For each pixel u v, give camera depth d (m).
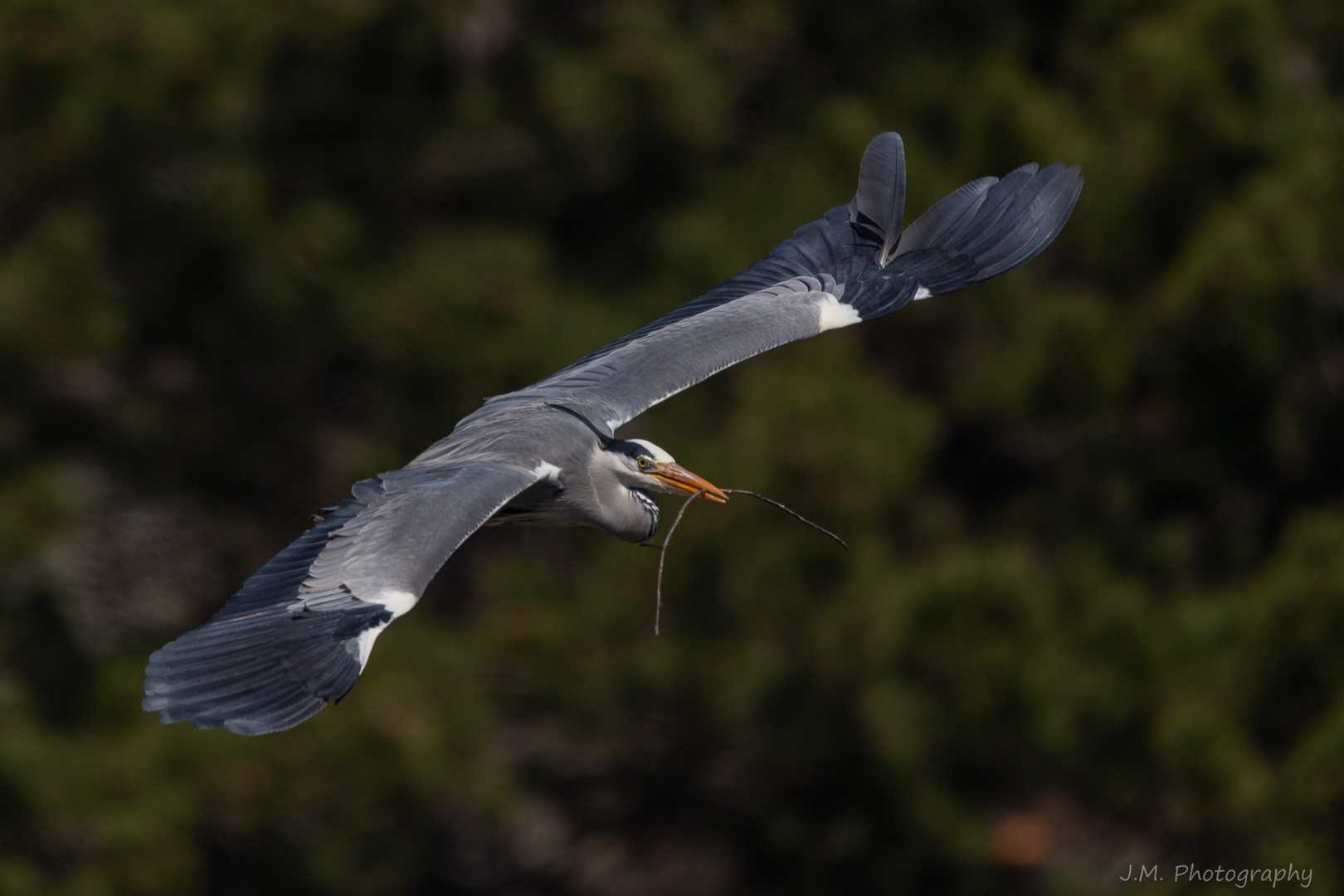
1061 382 14.36
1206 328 13.96
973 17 16.41
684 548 12.51
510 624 13.10
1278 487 15.41
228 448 15.34
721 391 13.63
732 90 15.84
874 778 12.88
